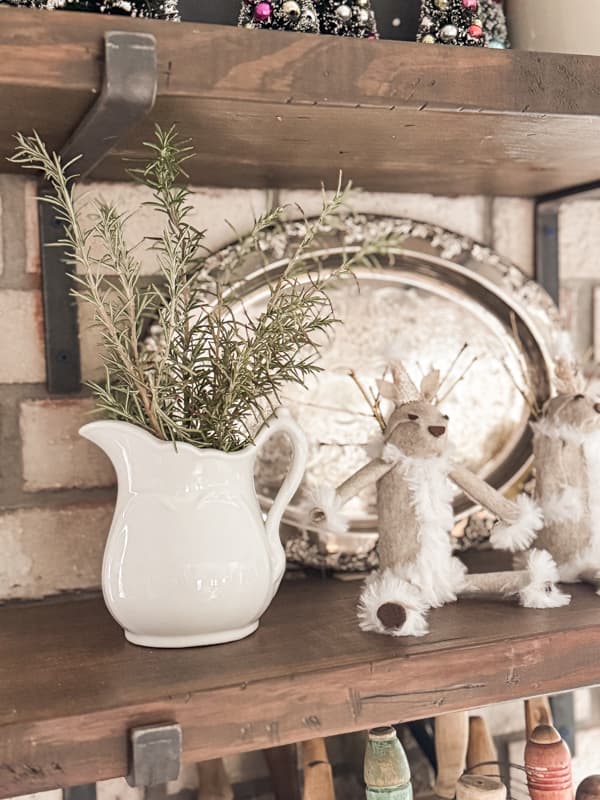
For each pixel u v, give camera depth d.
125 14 0.64
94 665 0.62
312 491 0.72
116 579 0.65
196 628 0.64
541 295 0.94
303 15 0.71
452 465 0.74
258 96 0.57
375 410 0.77
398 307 0.91
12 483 0.81
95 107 0.57
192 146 0.71
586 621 0.68
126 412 0.66
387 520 0.73
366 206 0.92
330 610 0.74
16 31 0.53
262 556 0.67
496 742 0.96
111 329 0.65
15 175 0.81
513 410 0.95
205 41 0.56
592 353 1.00
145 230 0.84
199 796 0.82
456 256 0.91
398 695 0.60
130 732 0.54
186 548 0.64
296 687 0.58
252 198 0.88
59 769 0.52
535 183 0.89
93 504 0.83
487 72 0.62
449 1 0.75
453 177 0.86
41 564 0.82
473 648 0.63
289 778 0.83
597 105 0.65
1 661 0.63
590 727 1.00
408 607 0.66
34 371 0.82
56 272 0.81
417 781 0.90
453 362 0.86
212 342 0.72
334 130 0.66
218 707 0.56
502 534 0.75
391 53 0.60
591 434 0.78
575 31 0.82
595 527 0.78
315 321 0.68
